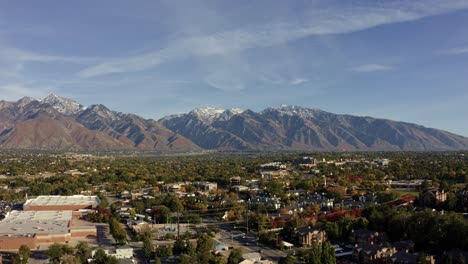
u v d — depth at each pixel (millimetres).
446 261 186875
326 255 195000
